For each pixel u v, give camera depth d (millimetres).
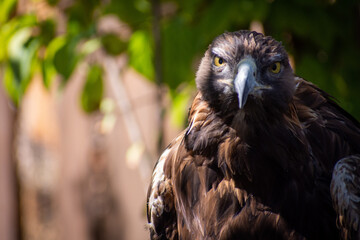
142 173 11125
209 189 6922
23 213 16438
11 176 15469
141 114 13461
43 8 9859
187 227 7164
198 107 6910
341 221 6492
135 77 13461
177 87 9219
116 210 15023
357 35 9141
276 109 6586
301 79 7156
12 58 9188
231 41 6664
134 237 14773
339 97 9156
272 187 6719
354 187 6461
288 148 6641
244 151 6680
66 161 15602
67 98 15094
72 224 15742
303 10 8727
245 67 6418
